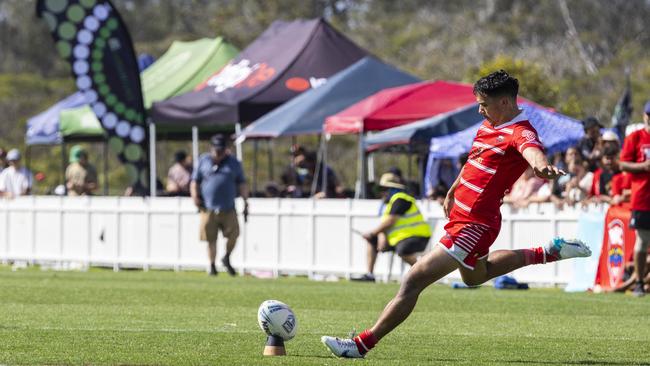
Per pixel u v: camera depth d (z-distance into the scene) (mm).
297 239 66000
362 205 63219
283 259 66562
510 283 55938
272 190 80812
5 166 87750
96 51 78125
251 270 67812
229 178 64688
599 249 54125
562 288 56312
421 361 27844
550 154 62062
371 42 174625
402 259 57938
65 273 67562
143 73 94188
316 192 77750
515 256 27406
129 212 72562
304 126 73875
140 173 79000
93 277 63062
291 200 66125
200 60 92250
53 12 77438
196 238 70000
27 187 81812
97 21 77938
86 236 74375
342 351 27484
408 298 27031
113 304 44781
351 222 63719
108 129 78500
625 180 52625
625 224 52500
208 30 196375
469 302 46844
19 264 77625
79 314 40156
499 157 26250
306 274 65750
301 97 76875
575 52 159875
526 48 162750
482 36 166375
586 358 29031
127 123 78625
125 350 29219
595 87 147500
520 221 58125
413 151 73438
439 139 63938
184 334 33250
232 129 96688
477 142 26672
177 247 70750
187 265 70375
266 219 67312
